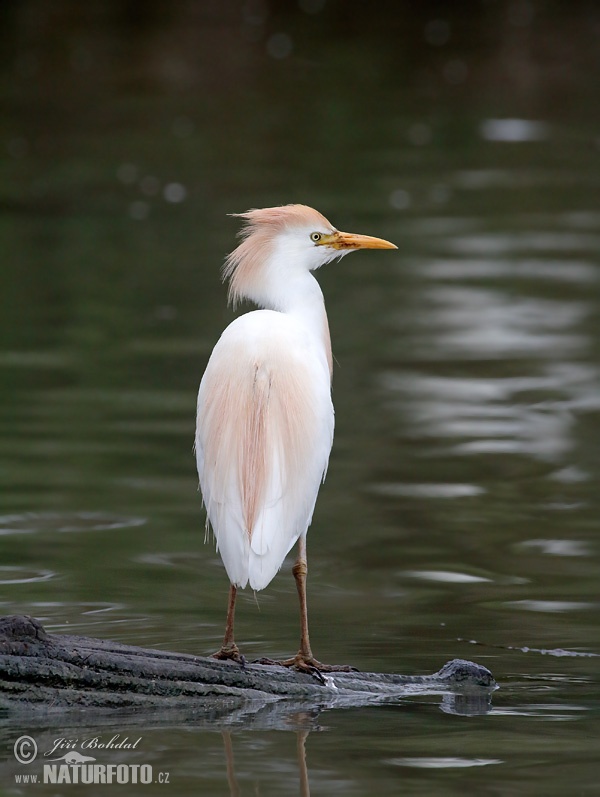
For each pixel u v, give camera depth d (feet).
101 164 104.12
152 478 47.80
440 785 24.29
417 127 116.88
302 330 30.35
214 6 165.58
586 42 148.25
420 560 40.47
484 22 158.40
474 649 32.78
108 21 158.10
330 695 28.86
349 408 56.80
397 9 165.07
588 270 78.33
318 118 119.85
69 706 27.27
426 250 82.79
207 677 28.19
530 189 97.66
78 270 78.38
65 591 36.94
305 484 28.81
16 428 52.90
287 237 31.94
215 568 39.55
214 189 96.68
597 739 26.76
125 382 59.26
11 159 105.40
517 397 58.18
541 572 39.32
